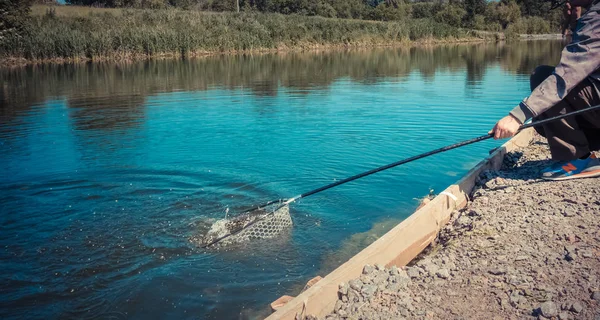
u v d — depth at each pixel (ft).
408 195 19.89
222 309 12.69
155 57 97.71
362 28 144.25
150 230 17.13
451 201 16.01
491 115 33.76
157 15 118.21
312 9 186.70
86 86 54.24
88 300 13.19
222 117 35.06
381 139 28.07
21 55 87.56
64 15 119.65
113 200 19.80
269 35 120.98
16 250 15.85
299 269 14.49
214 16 125.80
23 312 12.70
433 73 62.95
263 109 37.99
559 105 14.49
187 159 24.86
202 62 86.17
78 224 17.67
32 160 25.17
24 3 93.30
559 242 12.05
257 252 15.55
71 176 22.62
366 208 18.70
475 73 61.77
